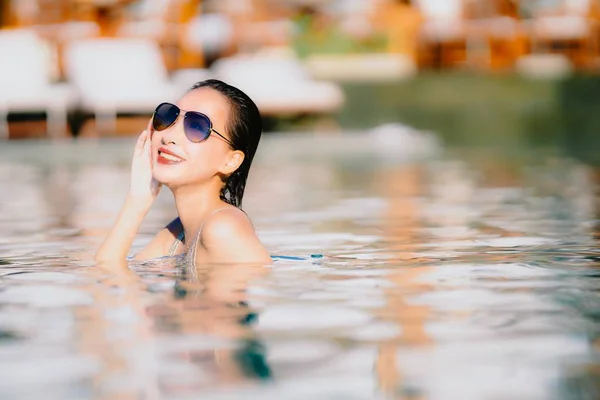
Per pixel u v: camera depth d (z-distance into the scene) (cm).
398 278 371
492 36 2181
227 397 214
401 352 252
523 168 1141
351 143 1630
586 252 446
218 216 411
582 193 821
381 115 2045
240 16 2098
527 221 603
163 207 735
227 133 421
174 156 416
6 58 1723
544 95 2028
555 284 354
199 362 243
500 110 2034
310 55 2134
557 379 227
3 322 294
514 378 228
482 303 318
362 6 2156
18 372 237
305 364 240
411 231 552
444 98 2041
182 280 365
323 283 358
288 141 1673
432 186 912
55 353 254
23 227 603
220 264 405
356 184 943
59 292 344
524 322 288
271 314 300
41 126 1736
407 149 1513
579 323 286
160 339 267
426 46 2188
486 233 535
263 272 384
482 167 1164
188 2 2000
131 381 227
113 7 1914
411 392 218
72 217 665
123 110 1722
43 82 1727
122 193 858
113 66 1755
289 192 859
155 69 1772
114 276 379
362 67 2133
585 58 2161
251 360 244
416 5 2184
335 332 276
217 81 430
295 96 1828
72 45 1786
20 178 1044
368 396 215
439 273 383
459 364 241
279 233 549
